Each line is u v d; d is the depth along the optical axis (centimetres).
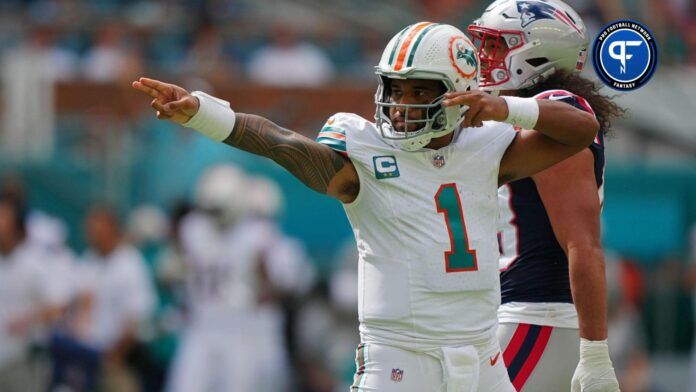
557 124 1511
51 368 3528
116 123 4391
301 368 3641
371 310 1541
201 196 3656
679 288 4075
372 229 1540
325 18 5553
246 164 4053
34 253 3522
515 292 1744
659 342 4091
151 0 5516
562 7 1783
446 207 1527
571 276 1619
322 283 3972
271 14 5569
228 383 3491
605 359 1600
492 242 1559
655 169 4059
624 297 3597
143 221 4047
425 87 1512
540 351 1730
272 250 3516
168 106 1447
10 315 3509
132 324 3581
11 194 3506
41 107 4438
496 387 1560
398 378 1520
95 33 5203
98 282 3597
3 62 4741
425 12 5503
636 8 4488
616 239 4031
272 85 4466
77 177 4303
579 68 1812
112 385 3575
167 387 3716
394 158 1529
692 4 4972
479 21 1797
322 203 4009
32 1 5659
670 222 4025
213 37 5138
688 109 4575
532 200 1725
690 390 3812
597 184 1709
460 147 1548
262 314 3516
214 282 3516
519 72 1772
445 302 1522
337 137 1535
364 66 5144
